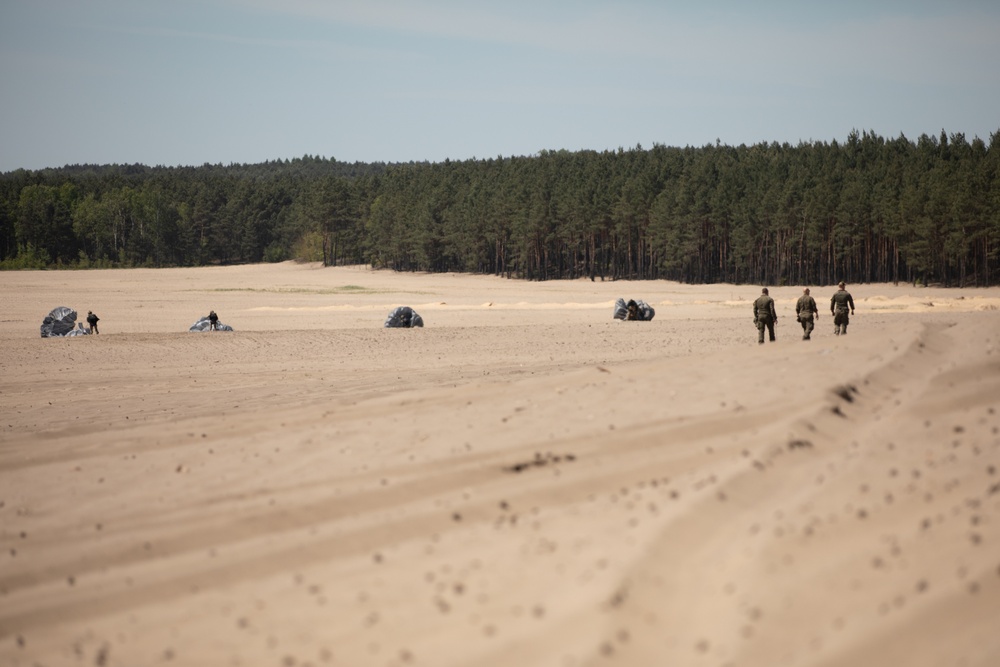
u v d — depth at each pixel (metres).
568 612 25.20
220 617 29.28
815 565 26.84
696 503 33.16
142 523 41.62
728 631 23.41
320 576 32.16
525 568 29.78
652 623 24.31
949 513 29.17
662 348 128.62
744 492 34.91
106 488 48.84
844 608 23.98
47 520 43.62
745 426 46.19
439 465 45.81
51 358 140.00
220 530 39.06
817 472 36.53
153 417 74.62
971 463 34.06
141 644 27.75
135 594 32.56
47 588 34.38
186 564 35.25
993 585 23.59
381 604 28.42
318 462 49.53
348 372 108.38
